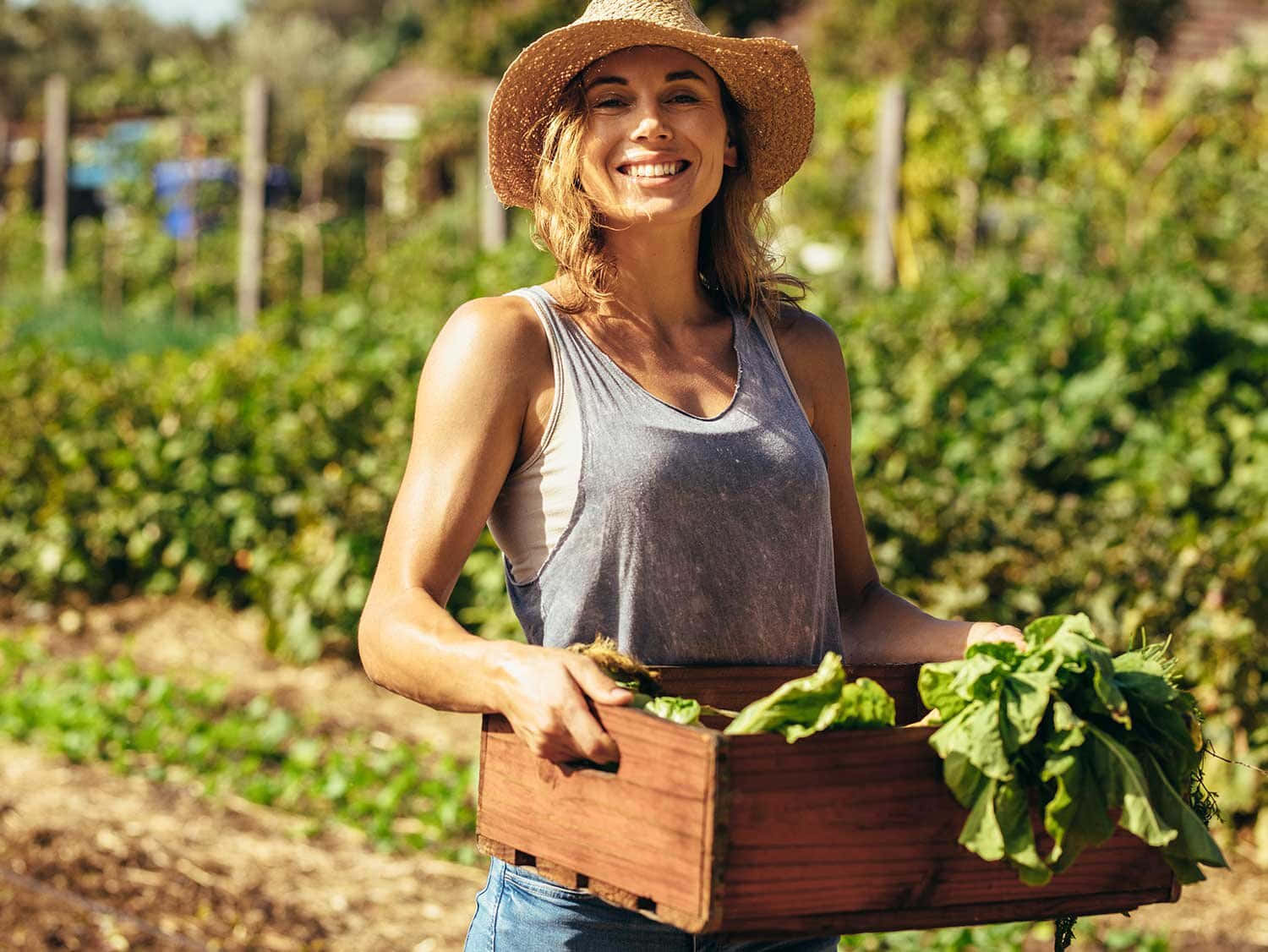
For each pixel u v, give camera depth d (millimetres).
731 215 2412
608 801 1847
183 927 4367
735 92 2359
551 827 1939
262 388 7828
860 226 12523
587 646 2051
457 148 17438
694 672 2145
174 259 15570
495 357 2143
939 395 7348
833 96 12609
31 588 7766
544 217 2297
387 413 7457
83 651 7133
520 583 2234
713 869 1707
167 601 7723
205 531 7598
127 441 7914
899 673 2363
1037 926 4488
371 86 30422
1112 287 9070
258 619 7504
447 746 6004
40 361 8391
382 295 12000
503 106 2326
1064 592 5684
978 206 11516
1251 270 10945
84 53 36594
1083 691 1871
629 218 2229
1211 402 7355
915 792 1854
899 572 5957
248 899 4562
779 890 1766
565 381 2164
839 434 2486
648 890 1785
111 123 17047
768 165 2484
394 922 4520
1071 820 1824
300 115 16797
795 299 2508
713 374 2275
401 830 5195
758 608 2191
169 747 5715
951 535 6027
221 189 15445
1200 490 6758
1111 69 11789
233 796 5410
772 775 1749
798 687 1812
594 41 2221
